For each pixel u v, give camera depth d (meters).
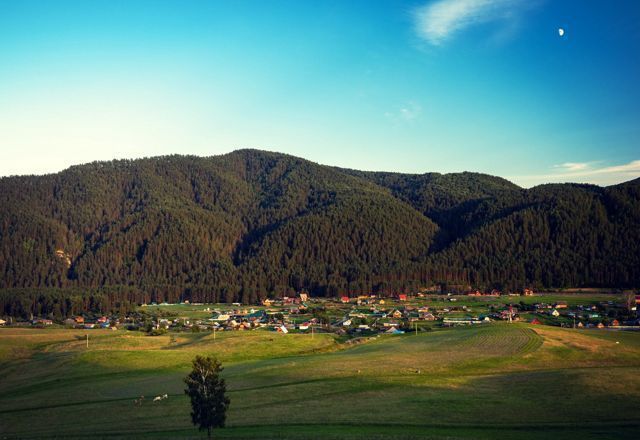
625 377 86.69
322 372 99.12
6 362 127.31
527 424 63.16
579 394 77.19
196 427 65.00
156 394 86.38
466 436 57.28
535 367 104.75
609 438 57.16
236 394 82.88
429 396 78.56
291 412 70.69
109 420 71.06
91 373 109.12
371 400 76.75
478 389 83.19
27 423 72.25
